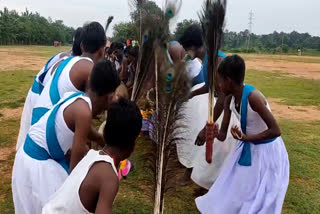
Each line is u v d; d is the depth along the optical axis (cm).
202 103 404
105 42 317
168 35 265
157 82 257
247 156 298
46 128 243
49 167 246
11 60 2538
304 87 1480
